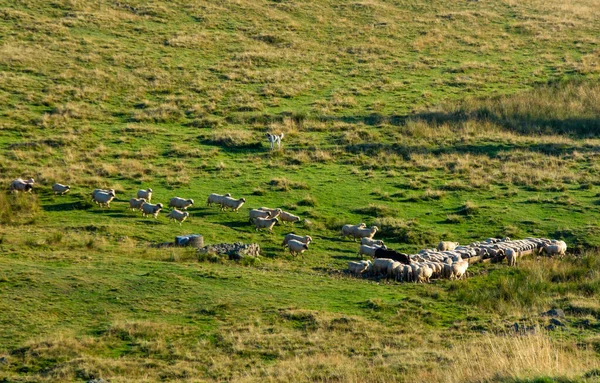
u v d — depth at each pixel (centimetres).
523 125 6750
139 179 5200
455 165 5722
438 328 2778
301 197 4944
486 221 4556
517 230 4384
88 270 3189
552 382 1880
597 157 5938
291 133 6384
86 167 5378
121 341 2538
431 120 6744
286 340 2567
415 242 4200
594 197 5034
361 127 6594
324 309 2916
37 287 2928
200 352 2469
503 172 5566
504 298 3170
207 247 3731
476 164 5756
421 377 2159
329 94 7512
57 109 6544
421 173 5572
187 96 7188
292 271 3512
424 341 2597
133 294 2939
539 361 2117
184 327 2659
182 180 5181
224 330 2647
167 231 4138
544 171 5581
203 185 5150
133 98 7038
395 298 3117
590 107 7169
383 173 5562
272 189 5075
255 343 2539
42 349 2412
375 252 3738
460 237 4309
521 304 3075
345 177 5438
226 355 2455
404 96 7481
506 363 2130
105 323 2672
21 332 2559
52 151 5675
